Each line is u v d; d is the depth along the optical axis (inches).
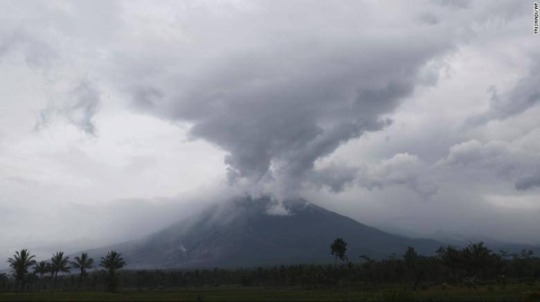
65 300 3681.1
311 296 3833.7
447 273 6186.0
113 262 6304.1
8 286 6815.9
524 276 6314.0
